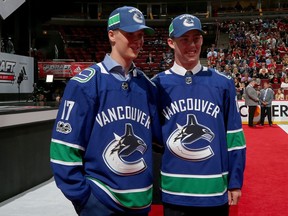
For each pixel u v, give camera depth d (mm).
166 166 2172
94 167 1861
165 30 29844
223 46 26266
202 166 2111
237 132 2176
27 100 11055
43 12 19938
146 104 1972
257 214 3869
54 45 26859
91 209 1831
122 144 1855
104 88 1873
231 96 2209
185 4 32156
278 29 26344
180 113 2154
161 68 21969
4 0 7742
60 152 1819
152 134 2117
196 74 2207
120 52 1917
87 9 31203
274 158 7141
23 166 4996
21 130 4938
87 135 1866
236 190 2143
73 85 1854
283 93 15688
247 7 31438
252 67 19422
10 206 4336
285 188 4922
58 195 4832
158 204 3051
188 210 2158
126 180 1857
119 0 31328
